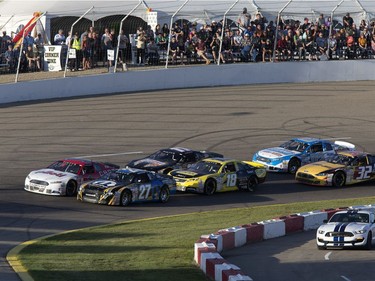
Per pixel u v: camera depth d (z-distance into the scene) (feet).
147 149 261.85
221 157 239.30
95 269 130.00
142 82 337.93
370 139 288.51
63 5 335.47
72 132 276.21
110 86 330.54
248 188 227.20
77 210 192.75
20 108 300.81
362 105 333.42
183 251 148.15
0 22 334.03
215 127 292.40
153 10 343.46
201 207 203.51
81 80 323.57
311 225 186.19
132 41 337.11
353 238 158.30
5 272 126.00
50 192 206.59
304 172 237.25
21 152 251.39
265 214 193.67
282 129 294.46
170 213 195.11
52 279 120.37
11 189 211.20
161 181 209.77
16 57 317.22
